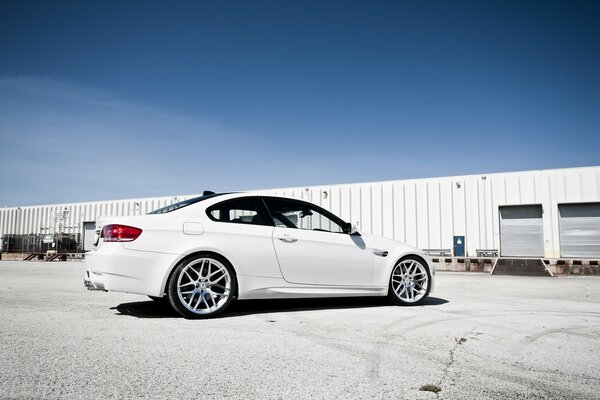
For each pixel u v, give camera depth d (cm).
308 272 445
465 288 808
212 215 417
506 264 1585
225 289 404
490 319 396
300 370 235
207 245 397
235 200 436
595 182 1741
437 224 1944
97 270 384
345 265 463
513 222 1878
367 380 221
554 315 429
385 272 484
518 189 1847
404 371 237
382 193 2056
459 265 1686
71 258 2791
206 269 404
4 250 3053
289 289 435
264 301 515
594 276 1349
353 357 263
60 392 195
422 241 1961
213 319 382
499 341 310
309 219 466
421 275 508
